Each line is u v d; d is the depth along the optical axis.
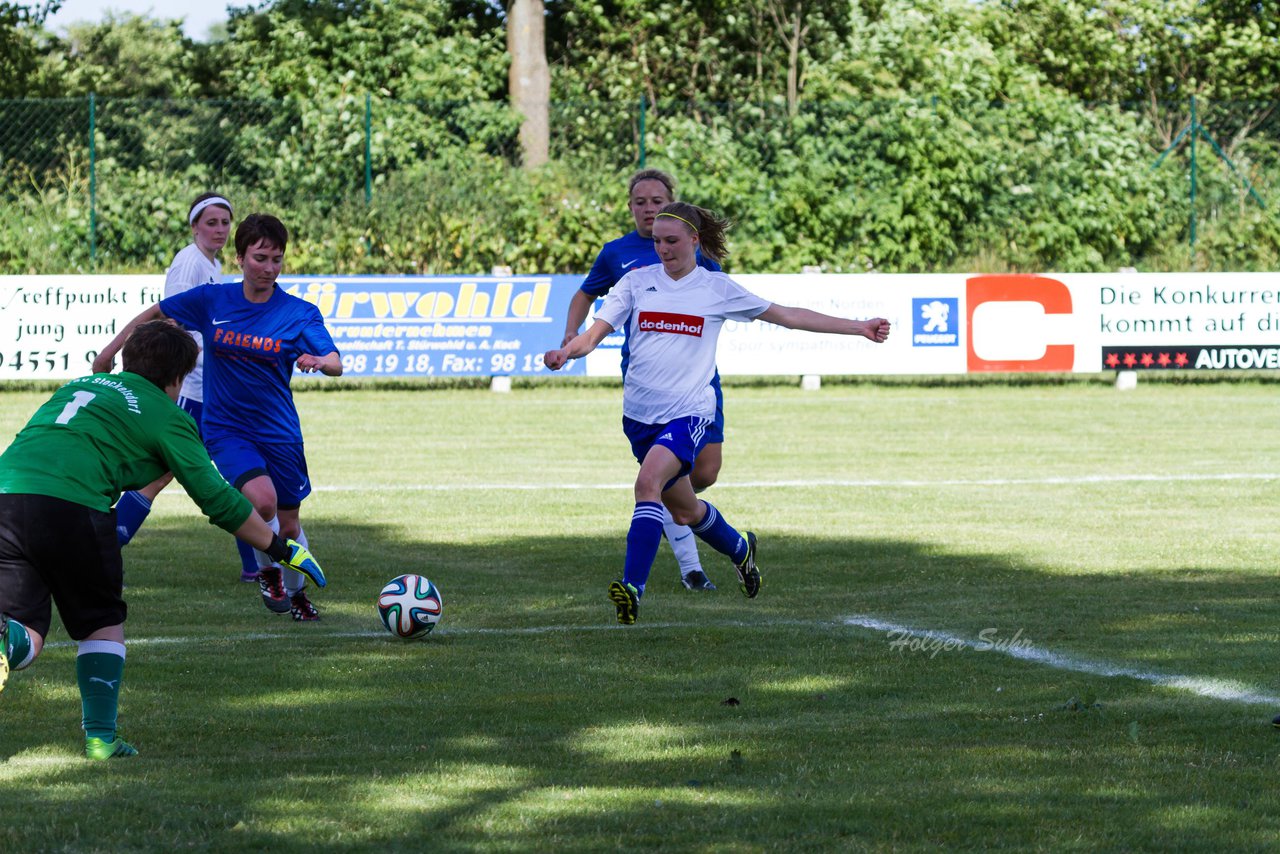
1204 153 86.56
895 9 109.56
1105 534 31.80
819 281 64.44
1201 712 17.66
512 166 81.31
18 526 15.22
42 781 14.85
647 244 26.56
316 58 101.31
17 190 76.12
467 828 13.42
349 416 56.75
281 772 15.22
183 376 16.91
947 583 26.41
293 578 23.25
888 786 14.77
